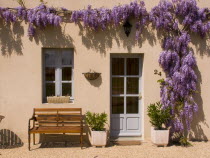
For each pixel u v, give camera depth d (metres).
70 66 7.16
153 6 7.11
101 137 6.52
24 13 6.77
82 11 6.84
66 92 7.19
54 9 6.87
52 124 6.88
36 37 6.87
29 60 6.88
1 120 6.79
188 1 6.98
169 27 7.06
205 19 7.18
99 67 7.00
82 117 6.94
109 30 6.99
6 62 6.84
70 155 6.02
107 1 7.03
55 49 7.13
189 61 6.94
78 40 6.95
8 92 6.86
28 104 6.90
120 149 6.47
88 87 6.99
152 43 7.08
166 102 7.02
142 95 7.25
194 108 6.98
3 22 6.82
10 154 6.10
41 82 6.93
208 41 7.19
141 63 7.32
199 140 7.20
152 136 6.80
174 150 6.41
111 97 7.29
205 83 7.21
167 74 7.13
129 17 7.00
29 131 6.33
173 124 6.98
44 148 6.53
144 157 5.93
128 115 7.34
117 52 7.02
